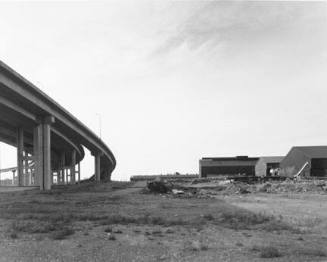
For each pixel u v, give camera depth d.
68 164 142.50
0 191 63.22
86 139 101.12
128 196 45.09
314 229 17.48
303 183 59.12
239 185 60.41
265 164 106.19
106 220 20.34
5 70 50.00
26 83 56.25
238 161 112.75
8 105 57.72
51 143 98.50
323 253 12.02
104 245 13.39
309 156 85.44
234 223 19.38
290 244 13.67
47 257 11.54
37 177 70.31
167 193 51.06
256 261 10.98
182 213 24.62
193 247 12.95
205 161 112.81
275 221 20.11
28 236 15.30
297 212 25.23
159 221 19.98
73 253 12.08
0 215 23.83
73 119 82.75
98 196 45.75
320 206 29.97
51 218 21.62
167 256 11.62
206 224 19.06
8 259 11.30
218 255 11.78
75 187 74.94
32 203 35.09
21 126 75.62
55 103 69.88
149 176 135.50
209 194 48.50
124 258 11.38
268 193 50.06
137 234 15.82
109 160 149.88
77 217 21.94
